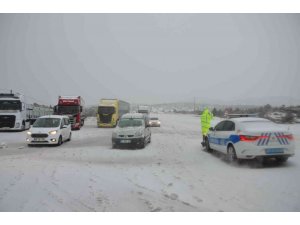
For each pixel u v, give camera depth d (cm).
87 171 852
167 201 566
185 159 1069
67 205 541
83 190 641
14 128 2447
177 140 1781
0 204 546
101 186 677
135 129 1381
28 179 745
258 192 619
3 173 820
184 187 670
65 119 1706
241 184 688
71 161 1038
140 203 554
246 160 991
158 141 1723
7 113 2434
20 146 1489
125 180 739
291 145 852
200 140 1775
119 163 996
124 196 598
